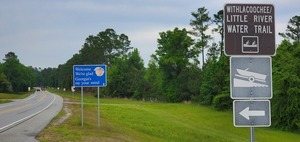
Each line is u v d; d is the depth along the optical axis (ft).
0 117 88.48
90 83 64.59
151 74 338.95
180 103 272.31
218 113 201.26
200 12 311.88
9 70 541.34
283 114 149.69
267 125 21.18
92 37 470.80
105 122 86.12
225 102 213.05
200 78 273.54
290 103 147.74
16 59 552.41
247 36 21.11
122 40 473.26
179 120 149.79
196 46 309.83
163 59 303.07
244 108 21.20
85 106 159.02
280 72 155.53
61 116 91.25
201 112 204.44
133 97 348.38
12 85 540.11
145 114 145.79
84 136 53.98
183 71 291.17
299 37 273.33
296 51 160.45
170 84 302.25
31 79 654.12
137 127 94.58
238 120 21.21
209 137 102.58
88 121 79.25
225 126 148.97
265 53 21.17
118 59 388.37
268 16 21.20
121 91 368.89
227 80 217.97
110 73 376.68
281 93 152.56
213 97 233.96
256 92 21.22
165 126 109.60
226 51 21.07
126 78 371.15
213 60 248.52
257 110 21.22
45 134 55.26
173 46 309.83
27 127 64.90
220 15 303.27
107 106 175.42
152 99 320.29
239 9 21.13
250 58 21.20
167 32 311.68
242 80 21.18
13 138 50.98
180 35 304.91
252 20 21.16
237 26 21.08
